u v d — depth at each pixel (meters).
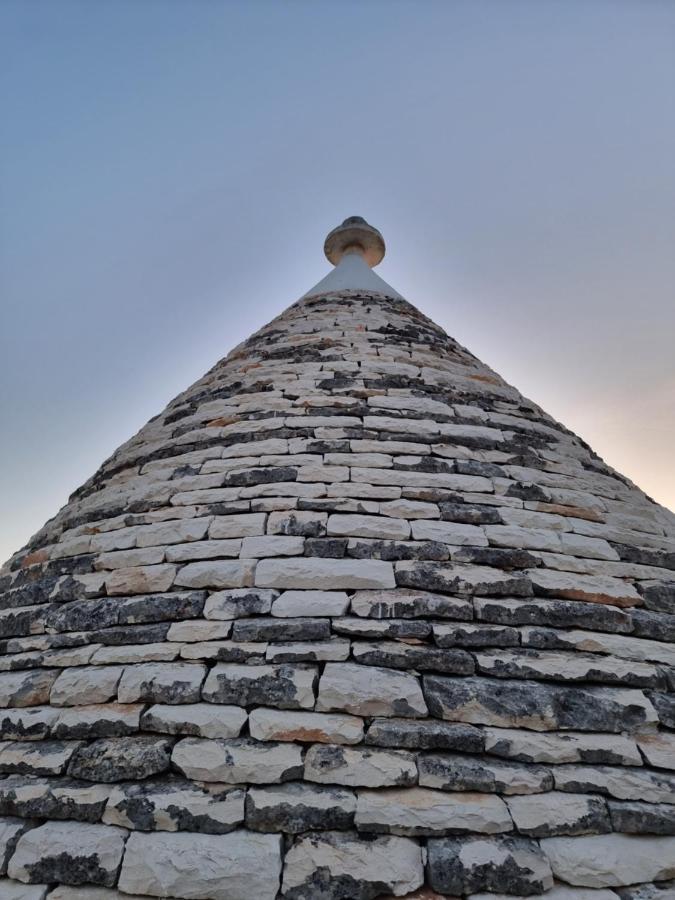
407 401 5.03
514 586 3.40
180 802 2.46
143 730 2.77
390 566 3.41
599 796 2.55
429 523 3.74
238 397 5.22
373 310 7.14
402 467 4.21
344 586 3.29
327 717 2.72
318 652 2.97
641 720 2.88
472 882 2.25
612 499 4.67
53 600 3.75
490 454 4.60
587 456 5.28
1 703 3.15
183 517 3.92
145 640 3.20
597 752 2.71
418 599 3.23
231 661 2.98
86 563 3.90
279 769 2.54
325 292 7.91
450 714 2.75
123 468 5.05
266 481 4.06
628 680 3.04
